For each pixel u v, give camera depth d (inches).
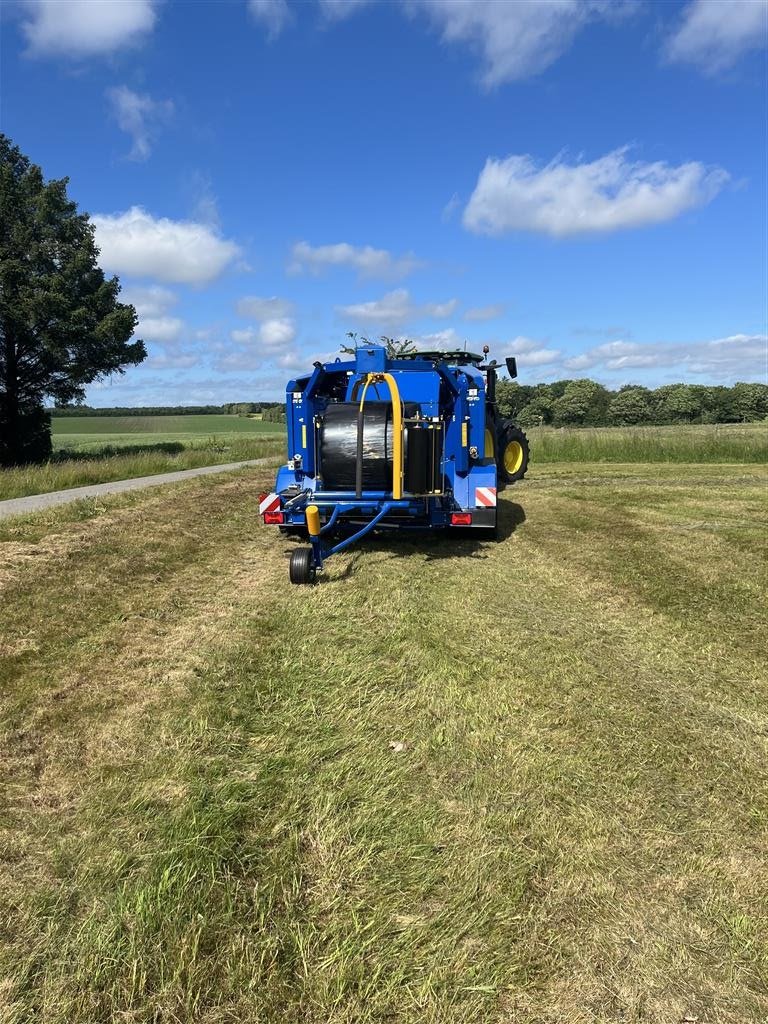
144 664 168.7
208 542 339.6
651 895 91.6
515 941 83.0
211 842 98.3
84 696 148.9
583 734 135.0
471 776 119.0
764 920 87.7
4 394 1288.1
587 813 108.7
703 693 156.3
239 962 78.6
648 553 302.0
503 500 482.3
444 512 303.1
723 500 476.4
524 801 111.7
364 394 275.1
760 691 158.1
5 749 125.3
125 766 120.7
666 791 116.0
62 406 1432.1
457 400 309.0
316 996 74.9
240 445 1387.8
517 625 201.6
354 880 92.7
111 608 214.7
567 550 311.0
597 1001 75.2
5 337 1224.8
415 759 124.3
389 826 104.0
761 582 252.4
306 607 219.0
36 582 235.6
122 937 81.9
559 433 997.8
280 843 100.1
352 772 119.4
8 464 1224.2
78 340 1266.0
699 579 256.8
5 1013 72.1
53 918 85.0
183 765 120.6
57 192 1286.9
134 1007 73.7
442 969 78.5
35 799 110.4
